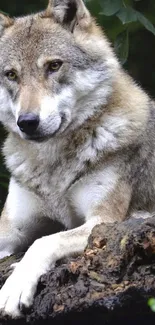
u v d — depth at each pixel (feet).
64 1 34.71
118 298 25.13
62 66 33.53
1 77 34.27
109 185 33.96
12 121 34.81
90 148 34.14
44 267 28.35
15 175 35.73
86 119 34.40
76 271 26.55
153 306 23.12
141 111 35.99
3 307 27.14
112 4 42.93
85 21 34.99
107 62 34.78
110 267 26.22
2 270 30.89
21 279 27.55
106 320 25.93
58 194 34.78
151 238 25.93
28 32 34.32
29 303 26.94
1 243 35.94
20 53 33.73
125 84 36.60
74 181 34.35
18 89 33.55
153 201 36.42
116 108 35.19
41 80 33.35
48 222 36.58
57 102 33.24
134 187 35.35
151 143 36.27
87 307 25.31
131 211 35.58
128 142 34.63
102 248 27.17
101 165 34.14
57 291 26.50
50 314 26.08
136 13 43.09
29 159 35.09
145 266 25.90
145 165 35.73
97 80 34.35
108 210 33.63
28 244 37.04
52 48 33.63
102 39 35.50
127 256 26.13
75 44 34.17
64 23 34.78
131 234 26.40
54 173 34.68
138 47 50.62
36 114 32.12
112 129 34.45
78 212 34.76
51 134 32.96
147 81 51.26
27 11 49.24
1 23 35.42
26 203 35.73
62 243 30.14
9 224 36.14
